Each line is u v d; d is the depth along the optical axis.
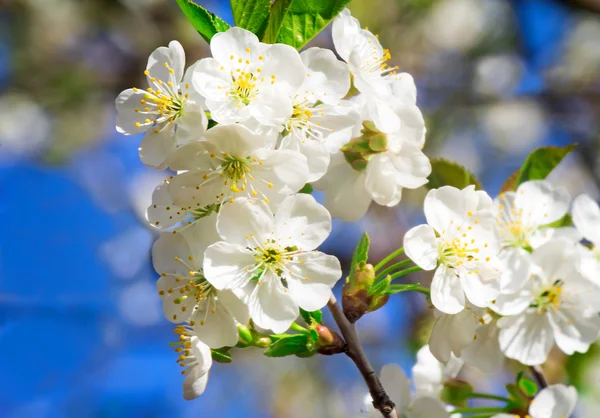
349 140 0.39
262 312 0.37
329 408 0.75
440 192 0.39
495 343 0.40
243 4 0.39
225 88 0.37
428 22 0.84
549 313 0.40
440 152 0.84
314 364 0.77
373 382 0.38
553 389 0.40
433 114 0.84
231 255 0.37
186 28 0.84
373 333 0.69
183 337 0.38
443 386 0.43
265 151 0.37
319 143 0.38
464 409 0.41
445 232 0.39
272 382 0.77
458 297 0.38
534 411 0.40
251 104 0.37
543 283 0.40
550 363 0.47
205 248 0.38
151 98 0.37
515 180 0.43
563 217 0.43
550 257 0.40
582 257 0.41
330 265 0.37
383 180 0.40
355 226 0.70
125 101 0.38
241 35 0.37
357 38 0.40
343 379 0.77
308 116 0.38
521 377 0.42
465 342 0.38
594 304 0.40
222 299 0.37
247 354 0.78
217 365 0.79
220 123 0.37
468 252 0.38
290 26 0.39
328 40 0.76
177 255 0.38
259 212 0.37
